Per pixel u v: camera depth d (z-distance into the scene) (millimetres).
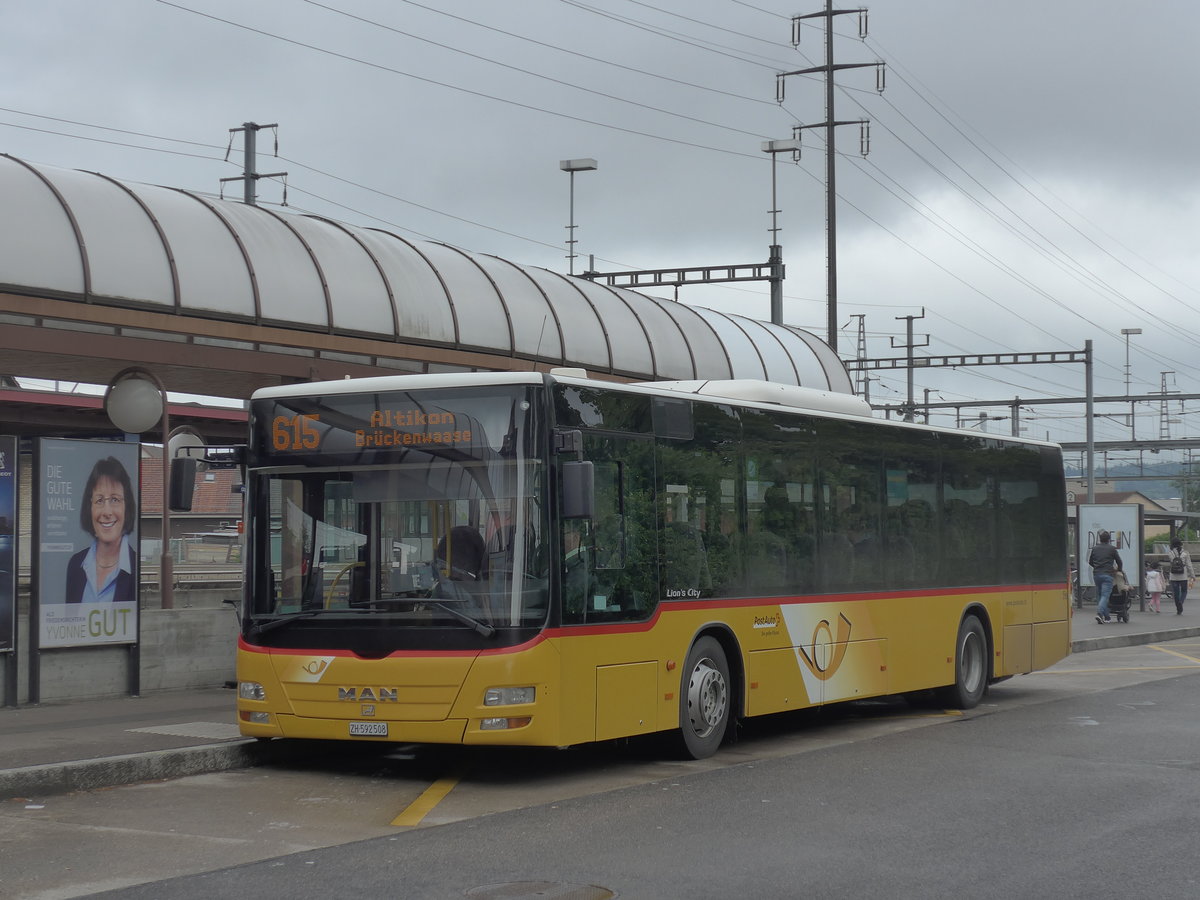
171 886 7137
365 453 10711
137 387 17469
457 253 22125
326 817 9156
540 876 7371
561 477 10469
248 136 47781
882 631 14398
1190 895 6984
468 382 10547
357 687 10383
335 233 20234
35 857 7855
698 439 12039
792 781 10633
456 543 10375
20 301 16109
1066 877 7348
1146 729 13953
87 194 17391
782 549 13000
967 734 13641
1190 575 44750
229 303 18031
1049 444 18406
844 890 7059
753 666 12477
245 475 11125
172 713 13453
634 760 11766
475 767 11430
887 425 14820
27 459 24984
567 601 10398
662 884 7195
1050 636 18062
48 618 14117
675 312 26125
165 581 16219
